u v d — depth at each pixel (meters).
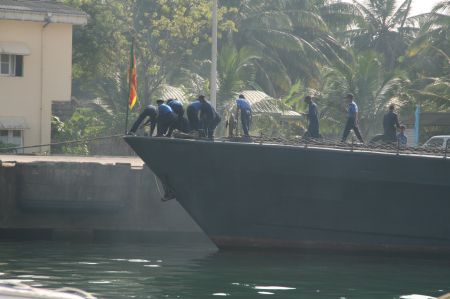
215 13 41.66
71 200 34.59
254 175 28.53
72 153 54.84
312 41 81.75
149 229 35.12
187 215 35.22
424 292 23.05
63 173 34.62
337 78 64.31
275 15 75.62
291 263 27.36
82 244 32.50
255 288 23.00
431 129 48.44
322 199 28.47
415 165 28.05
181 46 63.47
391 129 30.77
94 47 61.88
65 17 53.66
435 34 79.50
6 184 34.41
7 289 14.63
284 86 74.81
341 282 24.27
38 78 53.97
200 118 29.27
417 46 79.81
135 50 63.75
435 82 65.44
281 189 28.55
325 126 63.78
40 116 54.00
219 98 60.72
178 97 64.94
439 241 28.59
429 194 28.23
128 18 63.69
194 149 28.61
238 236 29.28
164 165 28.91
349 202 28.47
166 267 26.31
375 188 28.27
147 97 63.06
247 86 68.44
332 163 28.16
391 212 28.48
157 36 64.06
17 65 53.44
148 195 35.00
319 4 86.69
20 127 52.81
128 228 35.03
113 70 64.25
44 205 34.44
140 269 25.83
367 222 28.59
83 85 66.38
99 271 25.30
